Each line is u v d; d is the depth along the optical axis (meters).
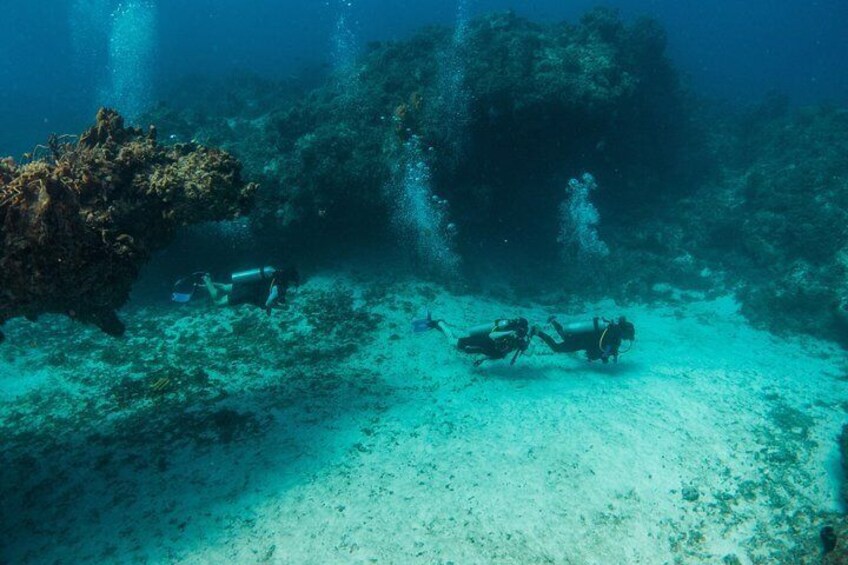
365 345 8.62
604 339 7.50
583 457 5.79
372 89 12.42
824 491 5.40
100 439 6.07
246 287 6.50
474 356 8.48
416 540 4.68
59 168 4.55
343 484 5.36
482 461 5.74
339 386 7.34
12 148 22.16
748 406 6.92
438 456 5.83
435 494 5.23
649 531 4.88
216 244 10.52
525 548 4.64
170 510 4.98
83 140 5.38
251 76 23.66
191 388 7.13
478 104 10.86
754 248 11.45
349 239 11.42
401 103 11.24
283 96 19.41
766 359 8.54
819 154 12.59
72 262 4.25
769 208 11.73
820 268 10.02
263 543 4.61
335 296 9.95
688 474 5.57
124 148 5.11
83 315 4.82
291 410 6.68
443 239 11.21
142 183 4.96
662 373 7.93
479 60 11.84
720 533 4.89
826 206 10.70
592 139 12.28
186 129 13.24
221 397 6.92
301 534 4.71
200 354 8.08
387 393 7.25
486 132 11.27
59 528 4.82
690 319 10.37
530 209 13.23
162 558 4.43
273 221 10.12
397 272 10.91
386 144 10.79
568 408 6.83
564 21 14.66
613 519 4.98
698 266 12.12
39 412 6.60
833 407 6.94
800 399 7.15
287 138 11.43
